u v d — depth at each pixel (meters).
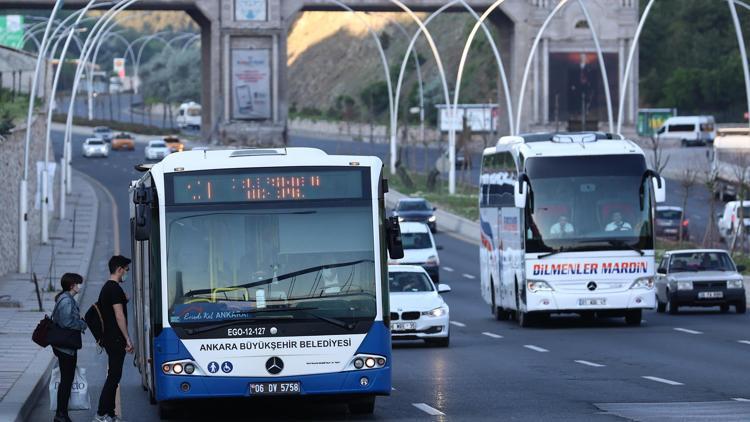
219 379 37.84
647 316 89.50
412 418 40.06
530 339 72.38
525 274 77.88
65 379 39.22
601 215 77.81
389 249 39.16
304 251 38.53
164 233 38.44
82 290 105.75
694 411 40.00
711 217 132.25
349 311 38.25
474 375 53.44
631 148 78.44
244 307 38.06
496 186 87.38
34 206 149.25
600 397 44.72
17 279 109.31
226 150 40.19
